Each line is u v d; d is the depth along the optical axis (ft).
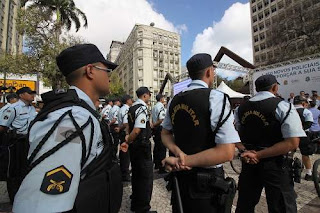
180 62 223.10
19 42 142.10
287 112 7.43
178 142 5.86
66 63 3.77
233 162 20.12
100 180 3.30
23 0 58.34
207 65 5.94
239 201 8.36
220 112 5.10
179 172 5.68
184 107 5.66
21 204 2.66
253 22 171.32
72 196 2.80
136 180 10.91
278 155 7.39
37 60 52.60
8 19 125.90
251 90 42.01
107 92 4.10
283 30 68.80
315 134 20.62
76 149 2.96
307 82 32.89
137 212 10.63
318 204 11.84
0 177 10.16
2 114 11.49
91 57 3.83
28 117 12.17
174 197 5.76
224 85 44.68
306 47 67.92
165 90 203.31
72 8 64.85
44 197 2.63
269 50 156.15
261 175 7.73
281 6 148.56
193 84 5.90
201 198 5.22
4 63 49.93
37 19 53.42
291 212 7.29
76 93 3.59
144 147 10.89
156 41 211.41
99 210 3.25
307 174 15.61
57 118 3.07
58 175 2.74
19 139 9.12
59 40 55.21
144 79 202.39
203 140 5.32
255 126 8.09
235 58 48.44
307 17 64.08
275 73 37.19
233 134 5.06
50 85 53.31
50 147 2.85
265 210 11.24
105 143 3.62
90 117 3.33
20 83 49.32
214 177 5.22
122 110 18.80
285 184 7.41
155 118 19.69
